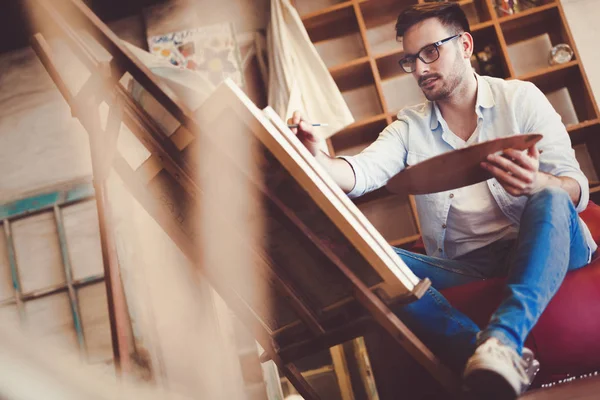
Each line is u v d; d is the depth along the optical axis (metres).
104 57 2.94
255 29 3.73
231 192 1.38
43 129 3.67
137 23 3.75
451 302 1.59
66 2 1.40
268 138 1.28
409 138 2.03
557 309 1.47
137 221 3.32
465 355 1.32
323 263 1.36
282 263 1.42
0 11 3.39
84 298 3.38
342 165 1.89
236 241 1.43
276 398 3.09
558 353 1.45
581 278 1.50
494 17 3.48
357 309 1.39
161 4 3.69
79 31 2.91
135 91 1.48
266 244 1.41
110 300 1.53
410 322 1.39
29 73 3.74
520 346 1.20
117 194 3.33
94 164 1.56
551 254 1.29
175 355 3.19
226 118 1.31
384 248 1.32
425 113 2.03
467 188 1.85
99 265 3.40
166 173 1.47
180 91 1.60
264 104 3.67
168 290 3.25
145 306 3.23
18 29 3.59
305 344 1.47
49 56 1.61
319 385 3.09
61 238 3.44
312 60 3.33
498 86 1.92
